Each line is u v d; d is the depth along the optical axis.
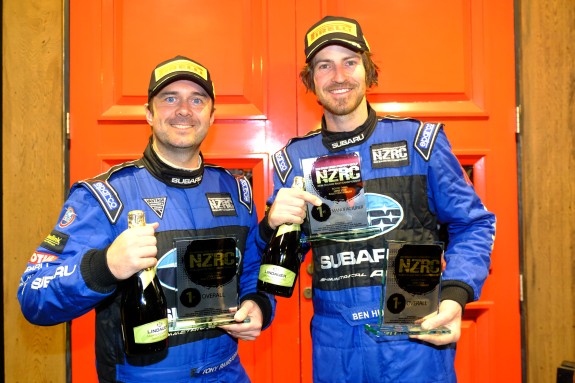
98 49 1.85
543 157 1.88
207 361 1.15
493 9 1.90
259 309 1.24
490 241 1.25
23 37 1.81
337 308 1.24
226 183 1.31
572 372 1.61
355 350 1.21
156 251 1.00
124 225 1.14
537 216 1.88
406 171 1.26
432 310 1.14
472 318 1.90
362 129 1.29
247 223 1.30
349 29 1.28
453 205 1.25
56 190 1.81
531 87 1.88
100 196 1.14
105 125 1.85
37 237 1.80
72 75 1.84
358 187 1.20
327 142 1.31
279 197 1.17
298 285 1.86
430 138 1.27
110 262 0.99
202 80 1.20
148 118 1.28
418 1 1.90
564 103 1.88
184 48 1.87
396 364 1.19
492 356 1.88
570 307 1.87
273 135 1.89
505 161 1.90
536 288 1.87
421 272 1.13
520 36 1.89
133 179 1.20
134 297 1.10
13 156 1.80
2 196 1.79
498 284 1.89
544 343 1.87
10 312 1.78
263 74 1.89
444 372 1.21
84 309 1.04
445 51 1.90
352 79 1.26
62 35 1.83
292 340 1.86
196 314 1.10
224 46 1.88
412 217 1.25
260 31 1.89
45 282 1.04
